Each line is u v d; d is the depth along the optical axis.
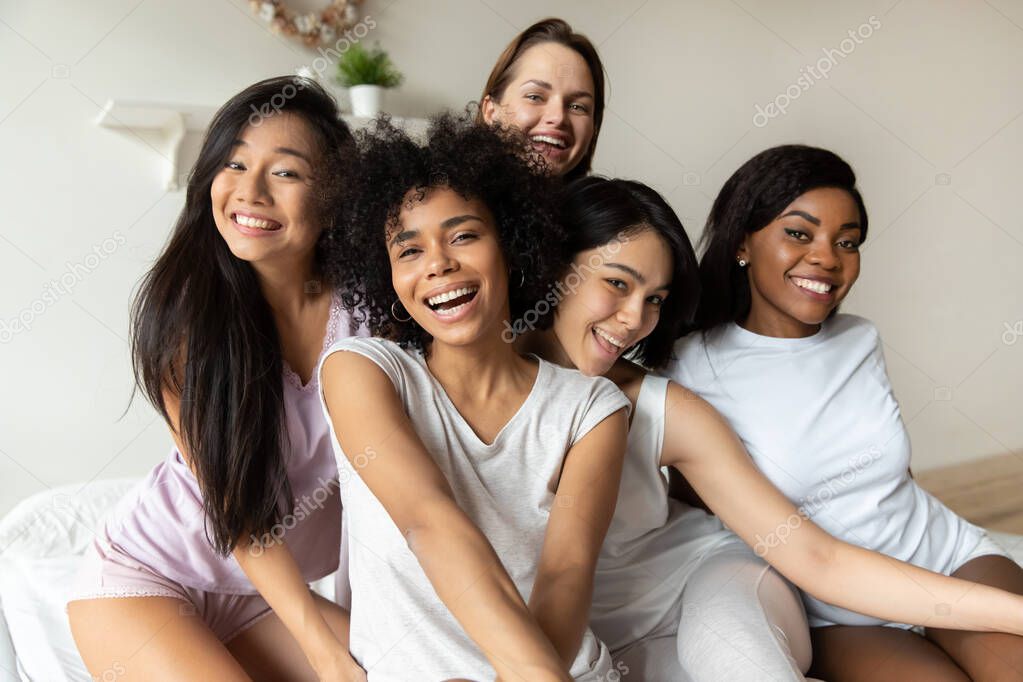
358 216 1.11
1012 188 4.56
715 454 1.26
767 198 1.34
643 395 1.28
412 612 1.04
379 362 1.08
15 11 2.69
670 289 1.25
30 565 1.69
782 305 1.36
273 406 1.26
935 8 4.25
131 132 2.83
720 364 1.39
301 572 1.40
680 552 1.32
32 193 2.75
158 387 1.30
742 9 3.81
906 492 1.40
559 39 1.65
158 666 1.21
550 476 1.13
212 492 1.23
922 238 4.40
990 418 4.59
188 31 2.87
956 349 4.53
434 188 1.06
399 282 1.07
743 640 1.08
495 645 0.92
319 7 3.05
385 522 1.07
